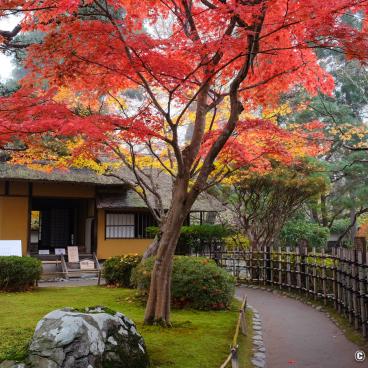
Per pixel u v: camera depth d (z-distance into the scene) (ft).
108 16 19.45
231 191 67.62
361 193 69.67
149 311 23.63
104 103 33.42
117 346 14.99
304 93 52.24
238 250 50.26
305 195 52.11
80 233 71.05
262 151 29.96
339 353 20.30
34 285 42.39
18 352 14.16
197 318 26.53
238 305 32.45
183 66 18.58
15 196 58.44
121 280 41.47
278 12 20.24
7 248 46.55
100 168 40.06
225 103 35.17
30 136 21.12
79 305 30.04
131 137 22.85
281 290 41.32
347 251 27.25
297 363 18.79
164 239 23.49
